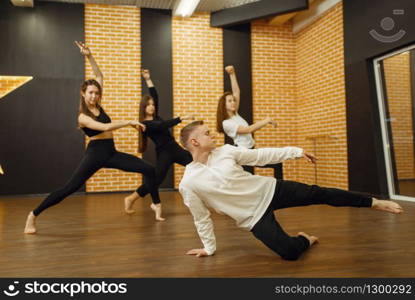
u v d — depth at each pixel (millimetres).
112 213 3607
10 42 5426
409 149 4238
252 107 6301
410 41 3924
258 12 5742
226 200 1803
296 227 2727
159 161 3354
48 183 5508
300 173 6488
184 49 6066
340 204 1853
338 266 1751
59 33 5605
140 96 5867
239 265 1793
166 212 3641
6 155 5367
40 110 5508
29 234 2633
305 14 6125
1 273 1730
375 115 4621
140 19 5898
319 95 5793
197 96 6090
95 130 2840
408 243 2191
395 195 4449
